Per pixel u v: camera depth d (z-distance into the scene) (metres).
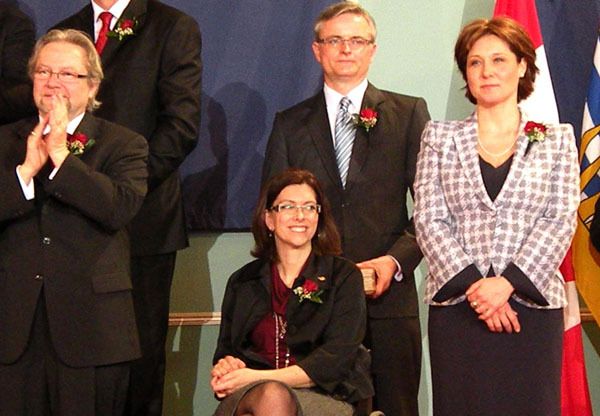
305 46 8.70
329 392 6.58
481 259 6.44
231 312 6.95
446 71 8.82
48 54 6.55
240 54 8.69
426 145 6.77
